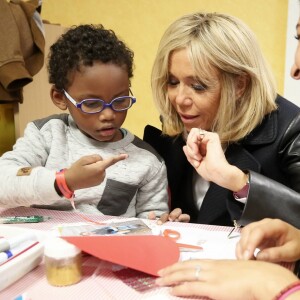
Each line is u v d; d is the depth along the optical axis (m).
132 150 0.88
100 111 0.78
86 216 0.69
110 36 0.84
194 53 0.75
